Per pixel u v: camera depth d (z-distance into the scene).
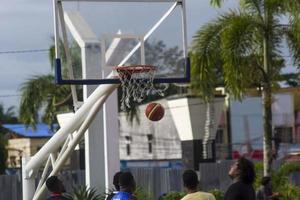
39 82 73.06
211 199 19.70
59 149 36.69
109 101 35.81
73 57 30.11
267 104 43.75
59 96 73.06
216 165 58.09
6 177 57.59
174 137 91.56
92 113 31.77
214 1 43.97
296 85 93.62
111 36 30.38
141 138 96.38
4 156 81.75
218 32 43.38
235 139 87.69
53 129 77.75
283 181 45.62
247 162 19.59
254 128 88.12
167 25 30.50
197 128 68.44
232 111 88.12
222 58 42.44
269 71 43.56
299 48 43.88
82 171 56.62
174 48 30.44
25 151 101.44
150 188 56.12
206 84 43.44
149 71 30.27
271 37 43.62
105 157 35.78
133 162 91.94
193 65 43.38
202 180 57.62
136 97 30.20
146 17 30.61
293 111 90.69
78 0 30.09
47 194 36.72
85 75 30.09
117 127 35.97
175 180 58.09
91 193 34.28
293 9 42.75
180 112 69.38
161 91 30.77
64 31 29.86
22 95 73.38
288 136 89.62
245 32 42.56
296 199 45.25
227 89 42.84
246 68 42.53
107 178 35.53
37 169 34.69
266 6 43.22
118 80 30.11
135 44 30.41
